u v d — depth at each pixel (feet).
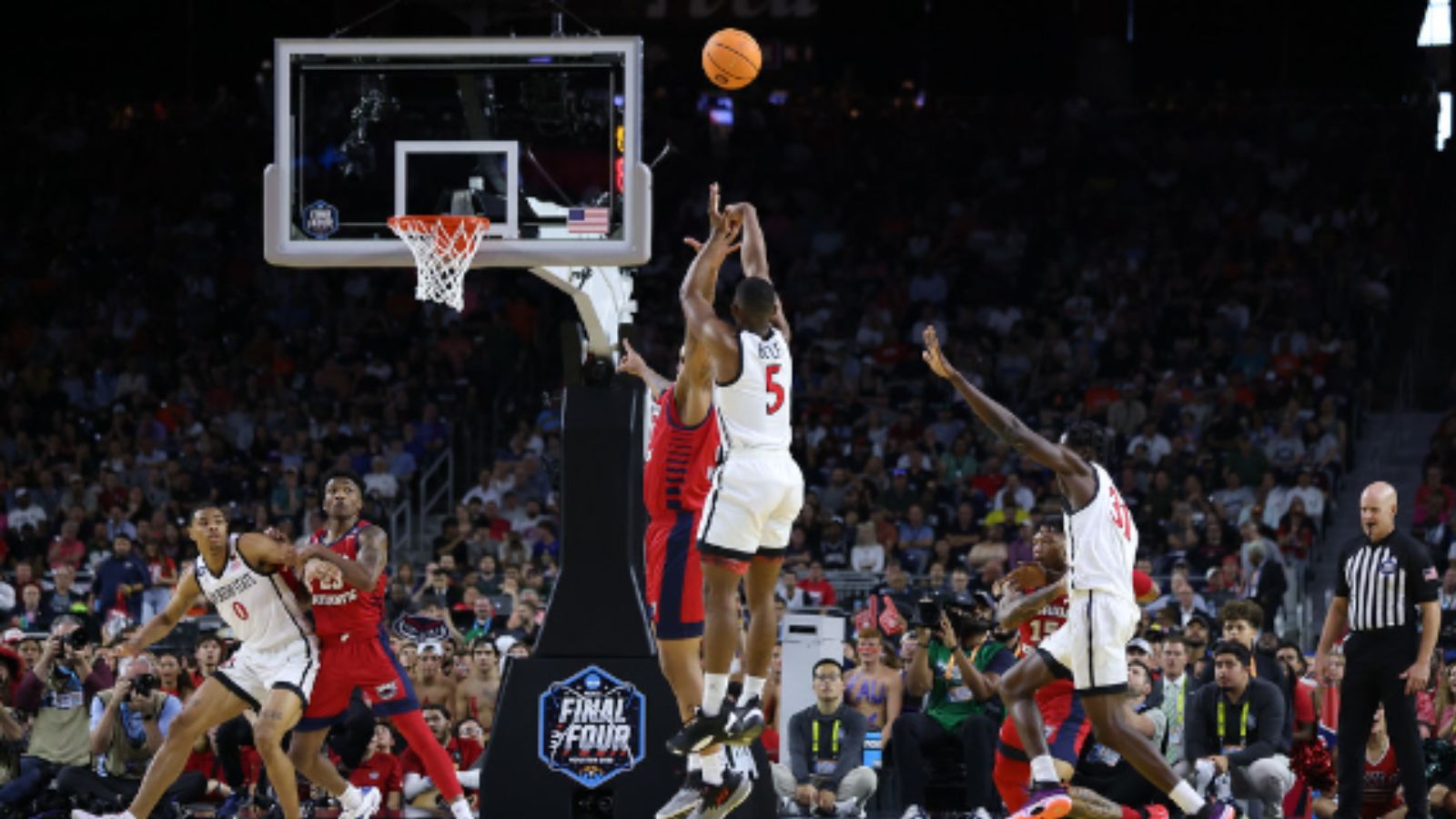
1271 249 83.82
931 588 55.93
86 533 65.31
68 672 42.19
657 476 26.30
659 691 30.30
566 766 30.22
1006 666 38.11
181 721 30.71
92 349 80.43
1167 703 39.86
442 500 71.82
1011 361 76.07
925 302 82.58
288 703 30.19
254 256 86.94
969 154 93.76
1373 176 87.35
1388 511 32.37
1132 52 107.04
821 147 94.53
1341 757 32.73
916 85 107.96
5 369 80.12
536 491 67.97
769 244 88.33
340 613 30.99
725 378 24.18
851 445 70.33
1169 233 84.69
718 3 92.99
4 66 104.17
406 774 39.01
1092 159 92.27
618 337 34.99
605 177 30.14
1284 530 60.44
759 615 24.89
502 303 82.07
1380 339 79.51
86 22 104.12
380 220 30.42
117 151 94.17
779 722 41.47
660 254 89.56
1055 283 82.64
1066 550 28.94
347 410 74.79
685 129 94.43
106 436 73.10
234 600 30.48
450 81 30.45
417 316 82.17
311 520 61.87
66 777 40.68
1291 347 74.59
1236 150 90.38
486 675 43.65
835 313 81.71
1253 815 37.58
